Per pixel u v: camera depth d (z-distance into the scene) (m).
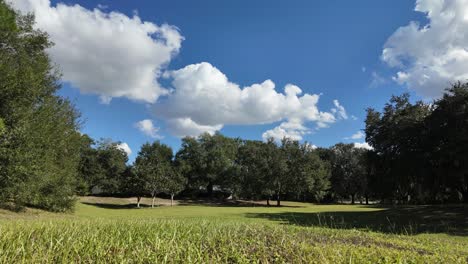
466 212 22.56
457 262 5.25
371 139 29.95
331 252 5.30
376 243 6.59
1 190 18.12
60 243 5.22
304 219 21.08
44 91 21.39
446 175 24.08
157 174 48.06
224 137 63.84
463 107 20.72
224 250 5.30
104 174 56.53
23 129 18.16
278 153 53.09
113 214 27.44
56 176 22.75
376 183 30.92
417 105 26.70
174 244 5.57
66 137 23.94
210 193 64.62
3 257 4.52
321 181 54.25
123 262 4.57
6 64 18.64
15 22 20.30
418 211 25.12
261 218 21.70
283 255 5.21
